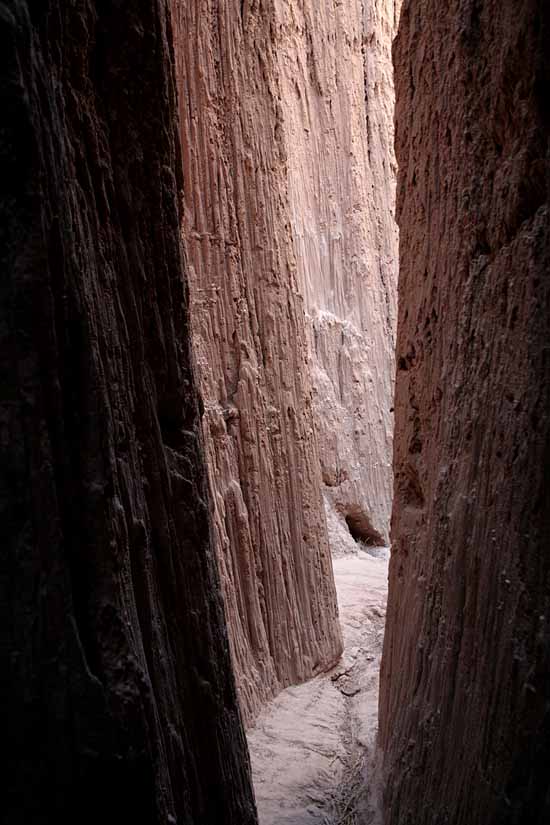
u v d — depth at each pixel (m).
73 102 1.45
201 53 3.96
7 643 1.17
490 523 1.88
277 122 4.66
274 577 4.25
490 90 1.94
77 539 1.29
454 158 2.24
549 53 1.67
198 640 1.83
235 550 3.93
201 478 1.97
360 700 4.30
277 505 4.38
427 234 2.56
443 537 2.26
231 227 4.16
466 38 2.07
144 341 1.75
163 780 1.44
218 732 1.87
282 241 4.64
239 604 3.92
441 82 2.34
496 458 1.87
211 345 3.97
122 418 1.52
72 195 1.38
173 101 1.97
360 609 5.81
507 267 1.85
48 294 1.20
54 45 1.36
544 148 1.69
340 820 3.05
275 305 4.53
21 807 1.18
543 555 1.62
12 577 1.17
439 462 2.36
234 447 4.07
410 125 2.73
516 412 1.75
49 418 1.23
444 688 2.18
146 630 1.54
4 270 1.16
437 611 2.29
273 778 3.35
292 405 4.64
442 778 2.13
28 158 1.17
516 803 1.66
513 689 1.70
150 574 1.59
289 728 3.84
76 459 1.32
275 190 4.59
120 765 1.23
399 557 2.92
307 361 4.93
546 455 1.61
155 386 1.79
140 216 1.75
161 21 1.81
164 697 1.60
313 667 4.52
